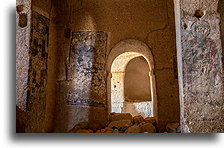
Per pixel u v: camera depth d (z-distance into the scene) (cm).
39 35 320
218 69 256
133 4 455
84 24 449
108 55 449
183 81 256
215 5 264
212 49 260
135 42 455
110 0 455
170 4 441
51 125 417
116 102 832
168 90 425
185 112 250
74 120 424
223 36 322
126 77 944
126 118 473
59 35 447
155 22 448
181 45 262
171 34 438
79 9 453
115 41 452
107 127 415
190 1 267
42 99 325
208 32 262
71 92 435
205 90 253
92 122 419
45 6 337
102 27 450
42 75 327
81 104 428
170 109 419
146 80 944
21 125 281
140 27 452
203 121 247
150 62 472
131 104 816
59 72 441
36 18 314
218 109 249
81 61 441
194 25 263
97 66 439
